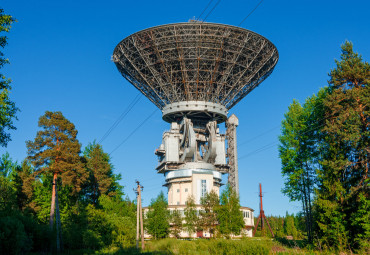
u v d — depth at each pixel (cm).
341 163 3925
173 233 6406
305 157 5116
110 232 5447
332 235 3753
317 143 5109
